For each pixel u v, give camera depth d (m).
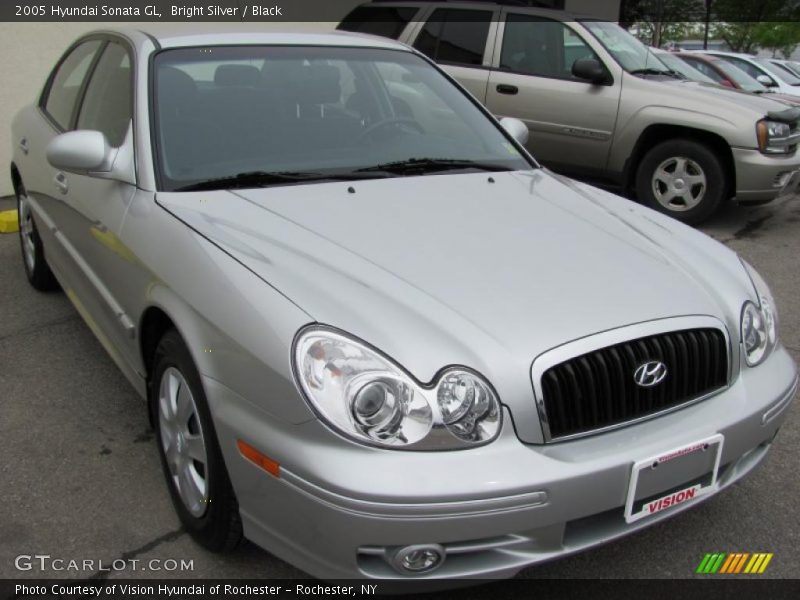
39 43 6.81
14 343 4.09
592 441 2.10
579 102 6.88
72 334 4.21
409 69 3.71
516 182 3.22
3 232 6.04
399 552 1.91
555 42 7.05
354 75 3.46
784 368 2.58
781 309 4.99
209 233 2.44
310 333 2.00
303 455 1.93
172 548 2.53
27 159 4.20
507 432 1.99
